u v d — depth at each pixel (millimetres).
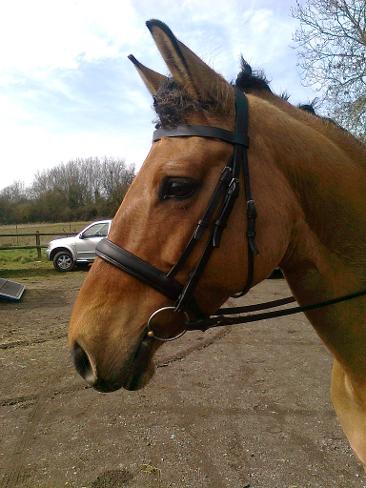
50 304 8820
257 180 1449
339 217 1586
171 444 3252
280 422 3561
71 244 13938
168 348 5609
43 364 5055
